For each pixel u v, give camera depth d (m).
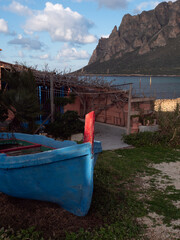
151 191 6.52
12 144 7.48
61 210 5.18
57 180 4.70
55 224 4.55
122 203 5.59
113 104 15.06
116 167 8.62
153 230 4.49
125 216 4.89
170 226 4.64
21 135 7.53
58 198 4.97
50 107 14.09
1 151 5.77
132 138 12.59
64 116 12.47
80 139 12.98
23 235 4.11
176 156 10.52
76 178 4.64
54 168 4.59
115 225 4.54
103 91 14.52
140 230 4.44
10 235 4.11
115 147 11.98
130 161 9.51
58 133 12.21
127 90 13.08
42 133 12.30
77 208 4.93
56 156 4.48
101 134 14.93
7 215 4.80
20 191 5.14
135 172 8.15
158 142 12.58
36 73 12.73
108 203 5.43
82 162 4.55
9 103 9.18
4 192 5.57
